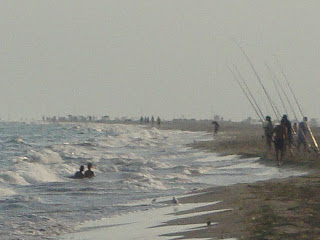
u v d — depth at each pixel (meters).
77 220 37.88
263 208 36.59
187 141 153.25
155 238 30.50
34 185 57.72
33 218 38.28
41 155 90.62
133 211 40.81
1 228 34.91
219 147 112.75
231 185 51.50
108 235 32.50
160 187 53.62
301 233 28.72
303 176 55.41
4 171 64.56
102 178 63.75
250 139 131.88
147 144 140.38
